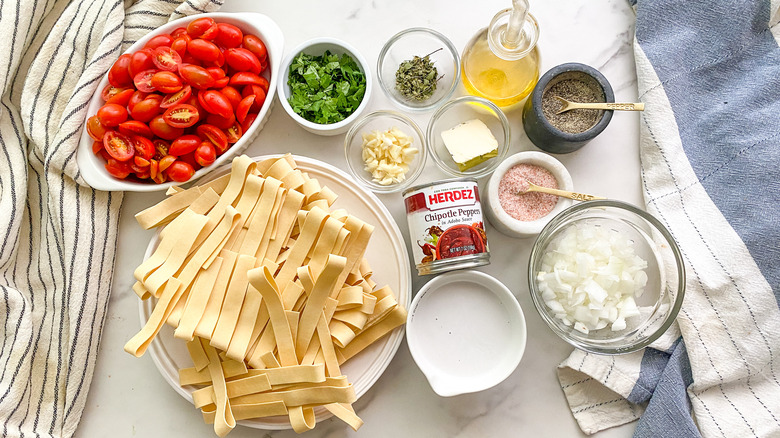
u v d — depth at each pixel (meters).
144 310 0.45
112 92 0.45
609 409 0.48
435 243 0.42
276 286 0.41
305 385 0.43
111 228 0.47
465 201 0.42
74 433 0.48
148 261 0.43
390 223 0.46
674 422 0.45
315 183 0.44
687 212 0.47
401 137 0.47
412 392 0.48
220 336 0.42
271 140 0.49
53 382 0.47
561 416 0.48
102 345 0.49
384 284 0.47
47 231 0.47
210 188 0.44
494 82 0.47
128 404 0.48
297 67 0.46
